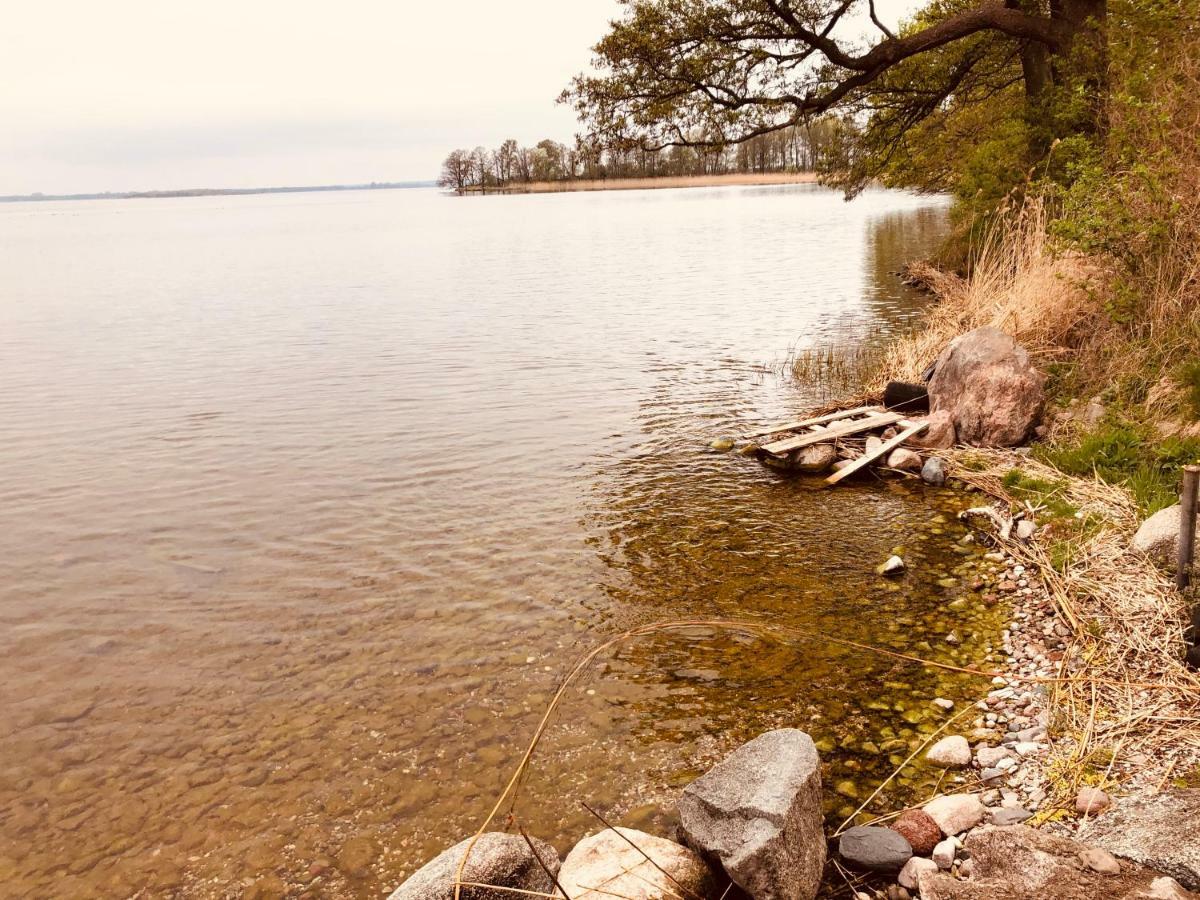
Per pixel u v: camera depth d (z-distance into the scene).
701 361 18.58
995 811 4.78
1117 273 11.80
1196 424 9.23
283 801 5.45
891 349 16.20
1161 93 11.78
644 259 42.72
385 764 5.75
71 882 4.87
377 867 4.86
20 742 6.17
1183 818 4.04
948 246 29.11
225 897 4.70
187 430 14.35
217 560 9.18
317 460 12.53
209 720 6.34
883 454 11.28
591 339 21.73
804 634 7.16
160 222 147.00
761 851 4.10
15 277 45.62
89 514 10.64
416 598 8.12
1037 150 19.64
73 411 15.84
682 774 5.48
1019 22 19.44
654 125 21.31
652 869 4.35
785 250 43.31
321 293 33.88
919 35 20.17
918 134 26.23
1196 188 10.61
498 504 10.56
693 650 6.99
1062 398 11.70
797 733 4.83
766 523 9.66
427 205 186.38
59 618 8.00
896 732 5.77
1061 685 5.90
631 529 9.63
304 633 7.55
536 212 105.56
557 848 4.90
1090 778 4.89
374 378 18.02
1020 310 13.48
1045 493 9.26
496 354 20.22
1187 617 6.23
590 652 6.60
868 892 4.40
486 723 6.14
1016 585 7.70
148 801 5.50
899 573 8.17
